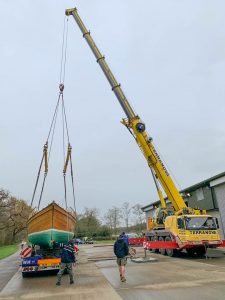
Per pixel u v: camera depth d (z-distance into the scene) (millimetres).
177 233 16578
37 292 9031
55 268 11750
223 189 22391
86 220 71500
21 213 59094
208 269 11969
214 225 16547
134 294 8031
